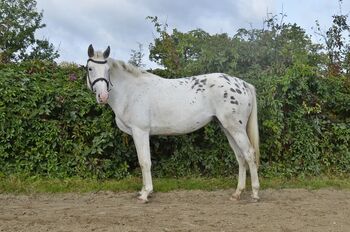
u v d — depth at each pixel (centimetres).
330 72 998
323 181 777
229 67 852
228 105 639
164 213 564
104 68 618
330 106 888
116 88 644
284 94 816
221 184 749
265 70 859
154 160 807
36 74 809
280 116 795
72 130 759
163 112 647
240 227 495
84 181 724
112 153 769
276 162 823
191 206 613
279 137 805
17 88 733
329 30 1448
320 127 852
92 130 750
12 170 734
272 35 893
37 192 681
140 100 643
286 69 842
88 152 740
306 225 505
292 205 623
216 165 805
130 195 684
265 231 479
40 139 736
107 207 602
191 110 649
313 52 1035
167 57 960
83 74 825
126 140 764
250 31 883
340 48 1422
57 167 739
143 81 655
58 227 485
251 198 652
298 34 952
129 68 648
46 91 739
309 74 824
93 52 625
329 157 855
